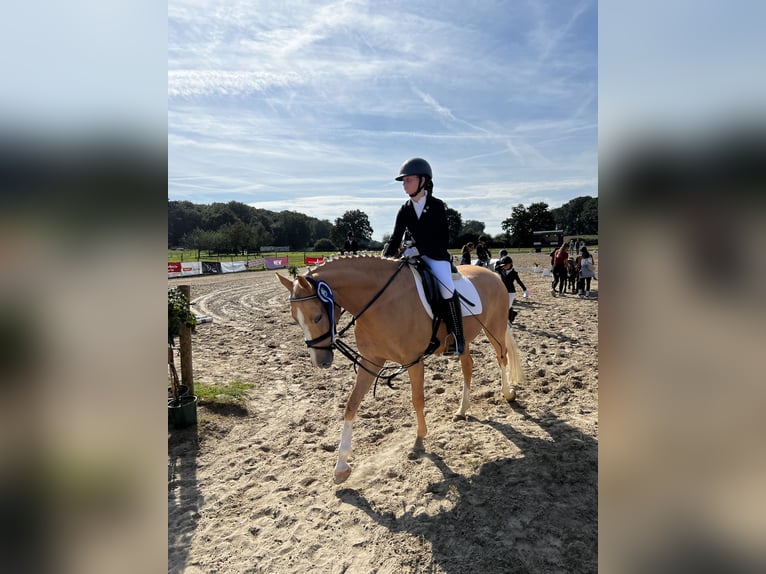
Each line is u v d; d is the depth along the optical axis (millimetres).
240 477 3598
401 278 3588
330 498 3260
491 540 2697
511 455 3650
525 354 6660
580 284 13258
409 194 3811
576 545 2584
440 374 5961
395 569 2531
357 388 3531
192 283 19625
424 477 3438
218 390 5281
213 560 2660
